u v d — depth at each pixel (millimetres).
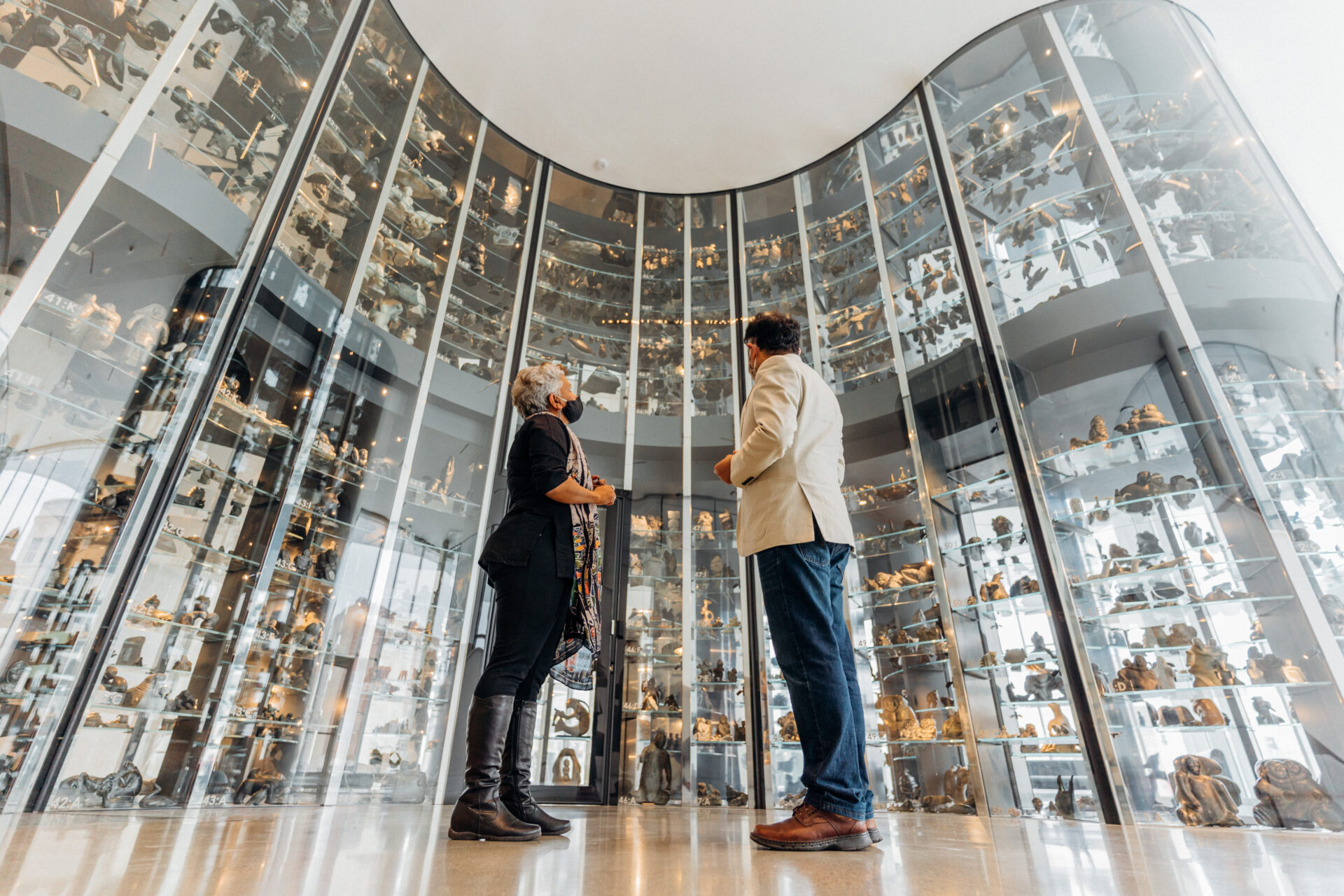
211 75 3090
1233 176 3525
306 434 3391
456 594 3918
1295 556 2674
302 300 3475
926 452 4035
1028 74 4391
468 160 5066
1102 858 1285
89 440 2502
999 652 3344
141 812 2344
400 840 1430
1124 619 2979
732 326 5406
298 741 3066
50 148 2490
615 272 5645
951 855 1304
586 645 1781
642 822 2424
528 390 1952
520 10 4633
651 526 4707
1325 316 3035
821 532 1594
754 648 4242
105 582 2490
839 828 1380
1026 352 3709
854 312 4891
